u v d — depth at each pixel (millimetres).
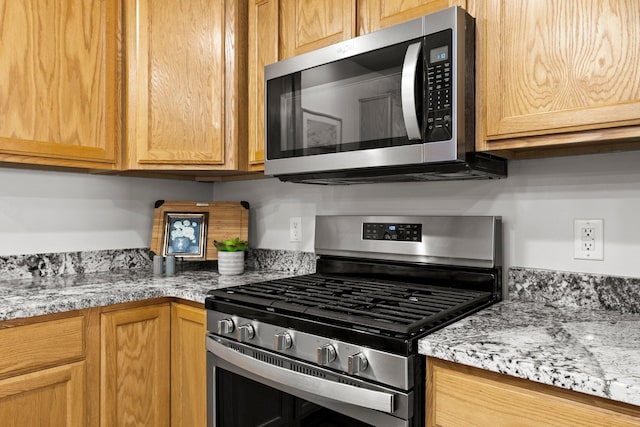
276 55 1595
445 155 1123
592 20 971
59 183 1859
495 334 988
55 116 1559
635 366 787
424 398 965
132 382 1518
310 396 1105
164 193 2193
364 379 1002
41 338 1309
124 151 1742
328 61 1377
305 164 1437
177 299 1617
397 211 1656
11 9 1463
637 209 1177
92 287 1570
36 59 1515
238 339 1252
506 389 851
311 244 1921
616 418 732
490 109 1125
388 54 1240
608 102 949
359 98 1307
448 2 1206
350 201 1795
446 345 910
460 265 1410
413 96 1143
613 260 1212
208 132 1717
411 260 1515
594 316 1149
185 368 1563
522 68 1070
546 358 828
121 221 2051
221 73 1716
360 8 1392
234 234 2080
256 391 1257
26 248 1773
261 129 1686
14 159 1476
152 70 1709
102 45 1682
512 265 1386
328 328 1066
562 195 1295
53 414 1341
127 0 1725
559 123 1011
